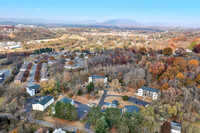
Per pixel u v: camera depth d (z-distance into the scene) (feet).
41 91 390.01
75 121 287.69
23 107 325.62
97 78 451.12
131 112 280.51
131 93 398.62
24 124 274.57
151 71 431.43
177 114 287.48
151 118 250.78
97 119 260.62
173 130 254.88
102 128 229.86
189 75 384.68
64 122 284.82
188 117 276.00
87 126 273.75
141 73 425.28
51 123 281.95
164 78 382.83
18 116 296.30
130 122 239.09
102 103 353.10
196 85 357.41
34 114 301.02
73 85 416.26
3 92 388.16
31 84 460.14
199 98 313.32
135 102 351.25
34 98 372.99
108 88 429.79
